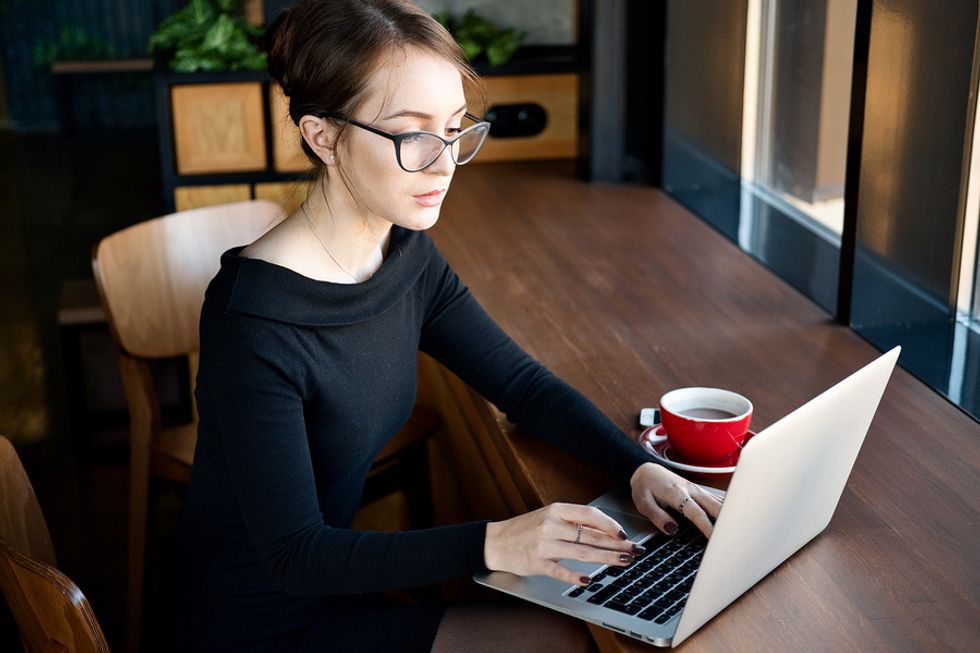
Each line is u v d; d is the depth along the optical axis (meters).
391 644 1.46
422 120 1.34
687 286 2.24
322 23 1.35
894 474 1.53
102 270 2.19
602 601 1.25
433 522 2.32
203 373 1.43
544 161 3.23
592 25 2.87
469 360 1.68
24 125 8.08
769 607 1.25
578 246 2.50
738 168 2.75
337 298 1.42
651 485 1.44
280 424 1.36
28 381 3.91
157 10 8.07
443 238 2.58
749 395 1.77
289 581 1.36
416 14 1.36
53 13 7.95
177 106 3.33
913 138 1.88
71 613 1.19
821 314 2.09
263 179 3.42
